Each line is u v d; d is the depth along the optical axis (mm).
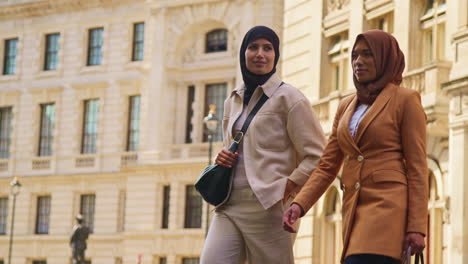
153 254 53688
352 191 7250
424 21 24938
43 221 59750
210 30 54500
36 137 60656
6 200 60812
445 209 22578
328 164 7648
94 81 58625
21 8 61188
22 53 61594
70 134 59375
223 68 53750
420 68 23219
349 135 7316
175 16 54938
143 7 56906
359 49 7355
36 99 60875
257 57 8352
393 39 7391
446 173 23078
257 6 51656
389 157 7168
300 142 8242
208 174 8250
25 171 60438
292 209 7527
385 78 7332
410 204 7008
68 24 60062
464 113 21703
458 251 21688
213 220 8438
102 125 58094
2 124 61812
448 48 23281
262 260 8211
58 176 58781
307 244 28672
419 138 7160
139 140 56000
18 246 59844
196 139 54312
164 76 54844
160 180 54000
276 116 8312
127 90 57250
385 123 7195
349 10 27812
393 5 25922
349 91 26125
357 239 7020
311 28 29688
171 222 53344
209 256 8219
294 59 30734
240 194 8250
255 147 8273
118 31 58031
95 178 57688
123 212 56812
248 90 8492
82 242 49531
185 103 54906
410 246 6906
